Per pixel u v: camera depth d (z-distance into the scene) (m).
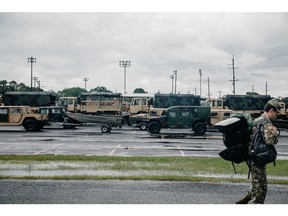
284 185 7.36
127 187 6.90
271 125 4.44
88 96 36.69
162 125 24.70
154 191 6.61
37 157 10.95
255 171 4.62
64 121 29.03
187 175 8.16
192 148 14.86
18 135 21.30
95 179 7.61
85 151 13.33
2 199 5.93
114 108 36.69
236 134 4.68
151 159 10.76
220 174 8.41
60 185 7.00
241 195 6.37
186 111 24.78
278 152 14.31
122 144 16.25
